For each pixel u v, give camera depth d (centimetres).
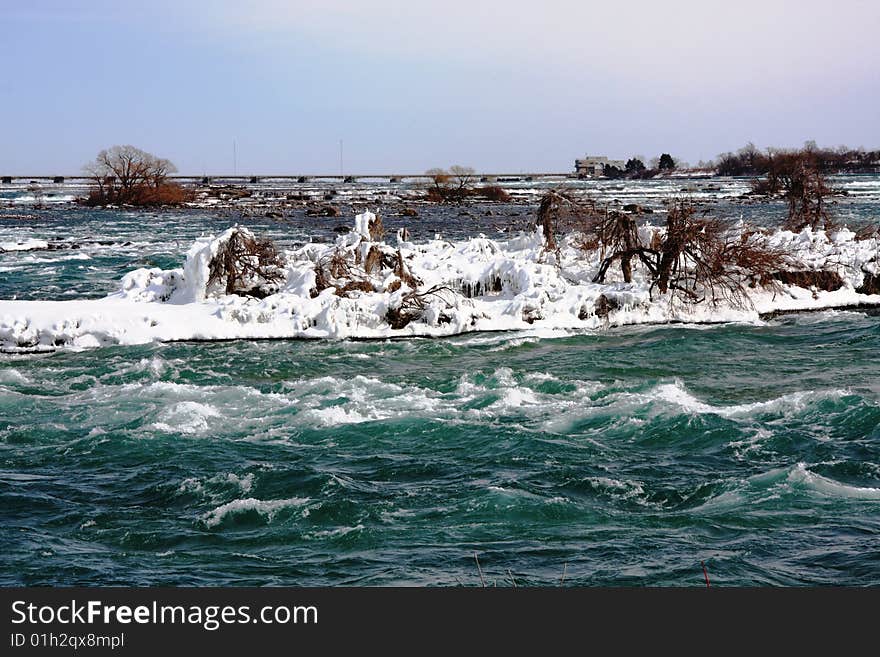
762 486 1967
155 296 3712
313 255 4066
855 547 1662
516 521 1827
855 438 2273
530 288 3762
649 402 2512
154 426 2405
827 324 3678
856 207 10356
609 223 4044
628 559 1636
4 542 1758
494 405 2586
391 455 2219
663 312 3762
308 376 2961
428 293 3581
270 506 1895
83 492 2020
